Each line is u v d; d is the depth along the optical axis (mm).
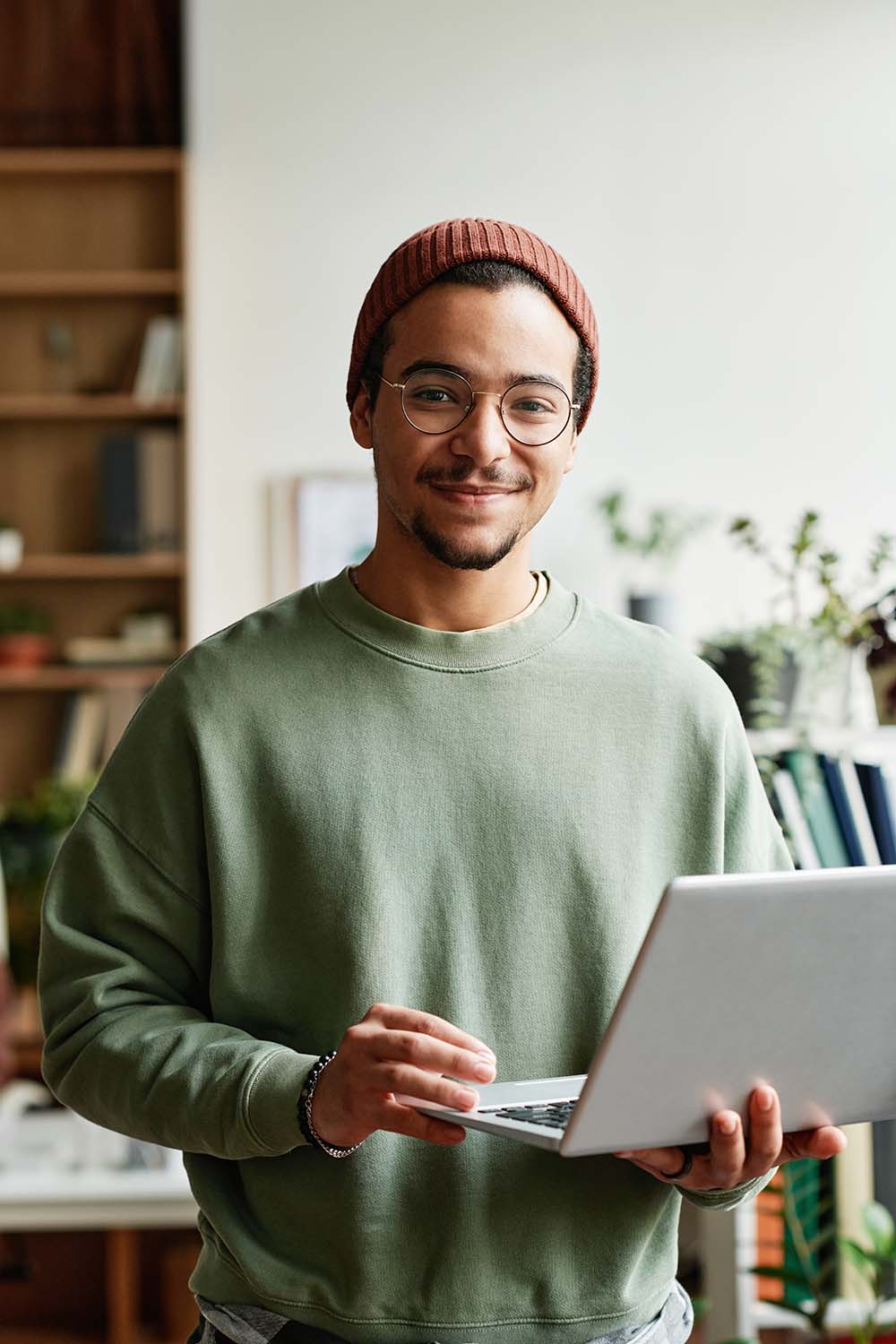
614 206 4414
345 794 1240
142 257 4539
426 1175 1212
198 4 4406
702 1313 2238
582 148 4414
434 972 1228
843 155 4414
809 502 4391
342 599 1310
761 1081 1037
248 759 1253
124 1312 3035
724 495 4391
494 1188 1211
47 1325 3500
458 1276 1199
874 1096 1104
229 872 1236
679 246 4414
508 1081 1220
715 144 4414
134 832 1270
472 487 1200
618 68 4418
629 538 4285
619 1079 960
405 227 4422
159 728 1276
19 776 4477
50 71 4438
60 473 4527
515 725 1268
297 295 4426
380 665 1274
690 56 4418
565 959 1242
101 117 4438
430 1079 1026
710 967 946
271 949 1247
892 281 4414
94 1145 2779
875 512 4383
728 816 1329
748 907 938
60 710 4488
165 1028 1221
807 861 2193
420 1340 1201
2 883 3553
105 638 4527
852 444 4398
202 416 4430
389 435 1229
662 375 4398
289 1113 1103
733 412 4398
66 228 4543
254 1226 1245
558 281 1237
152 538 4406
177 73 4438
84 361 4531
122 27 4430
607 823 1261
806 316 4414
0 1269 3449
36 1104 3244
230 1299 1265
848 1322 2275
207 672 1284
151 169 4438
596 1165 1231
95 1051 1227
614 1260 1226
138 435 4414
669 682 1314
